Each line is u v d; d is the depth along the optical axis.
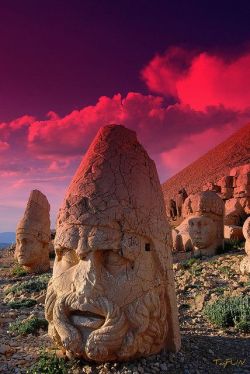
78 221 6.27
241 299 9.87
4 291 15.23
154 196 6.77
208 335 8.15
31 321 9.05
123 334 5.89
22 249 18.73
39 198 19.38
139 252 6.23
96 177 6.52
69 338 5.97
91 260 6.08
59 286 6.32
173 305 6.64
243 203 24.08
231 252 17.70
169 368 6.09
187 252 18.97
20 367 6.39
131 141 7.00
